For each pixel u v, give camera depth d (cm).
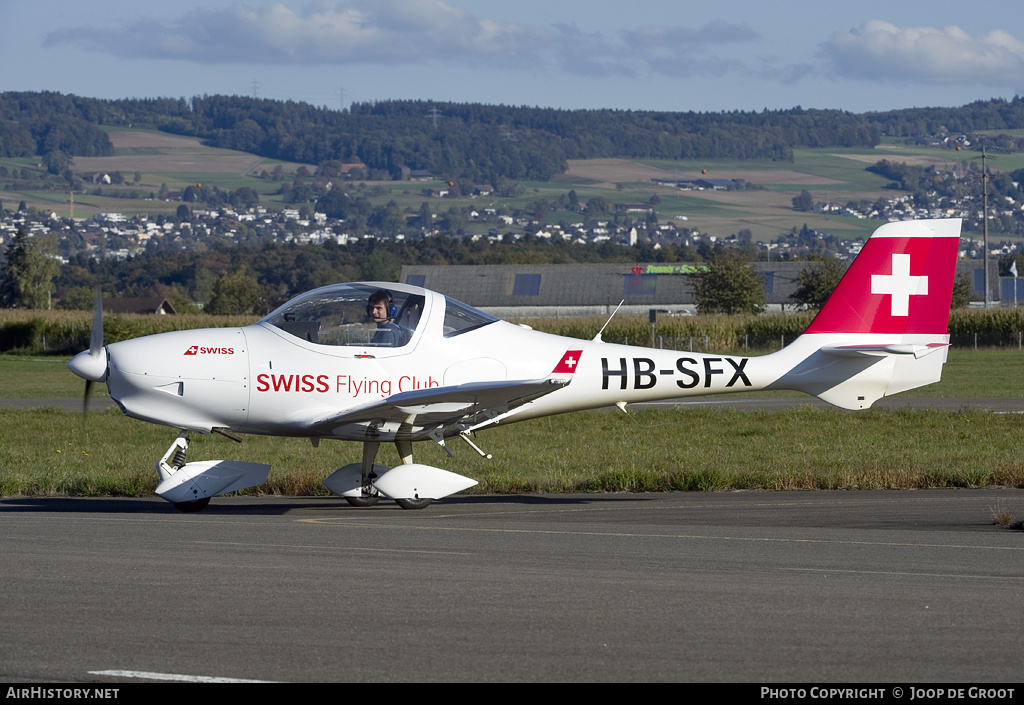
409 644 1950
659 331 17250
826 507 3769
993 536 3133
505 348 3925
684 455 5212
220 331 3828
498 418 4019
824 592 2344
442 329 3853
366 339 3788
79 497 4125
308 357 3753
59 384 11100
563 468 4744
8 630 2023
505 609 2184
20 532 3122
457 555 2773
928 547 2934
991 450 5303
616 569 2591
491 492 4256
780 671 1817
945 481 4338
